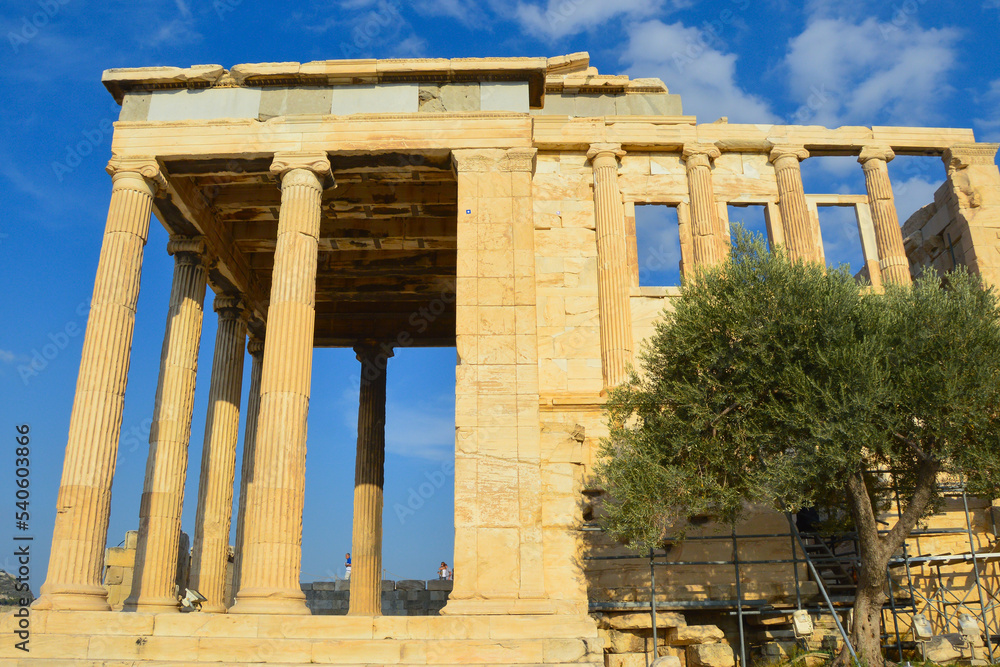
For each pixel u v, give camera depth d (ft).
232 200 92.38
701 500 62.34
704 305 66.80
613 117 99.09
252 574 61.46
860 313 63.67
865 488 63.87
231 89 78.07
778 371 62.85
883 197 99.09
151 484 82.28
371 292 114.62
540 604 58.75
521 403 65.00
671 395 66.08
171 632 56.70
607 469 66.13
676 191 97.91
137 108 77.82
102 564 65.16
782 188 98.07
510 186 72.54
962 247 101.86
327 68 76.69
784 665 63.52
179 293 88.94
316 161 74.43
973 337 60.08
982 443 60.08
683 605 69.46
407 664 53.31
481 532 61.31
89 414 67.31
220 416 98.53
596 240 94.94
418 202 95.66
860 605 60.85
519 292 68.64
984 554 74.28
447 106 76.28
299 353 68.44
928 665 61.77
